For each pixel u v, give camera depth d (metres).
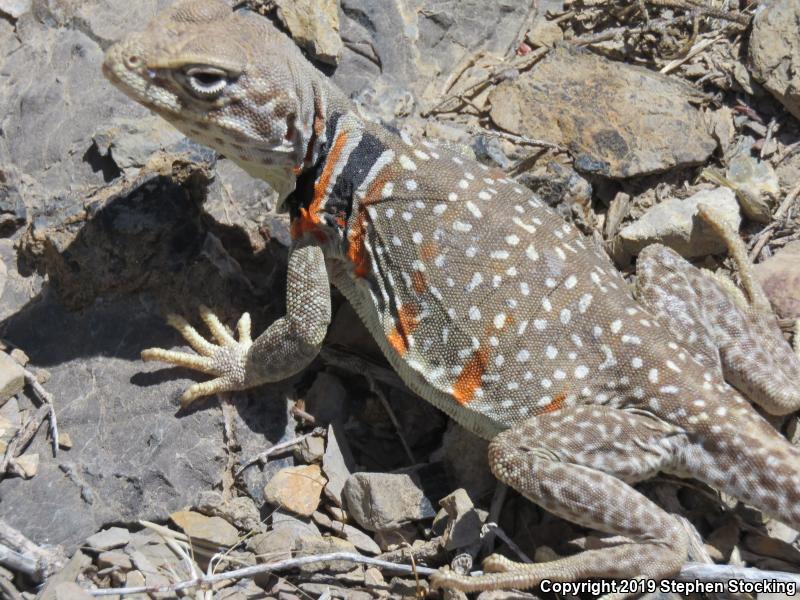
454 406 6.00
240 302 6.68
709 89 8.08
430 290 5.89
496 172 6.33
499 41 8.34
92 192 6.76
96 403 6.25
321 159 6.01
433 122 7.80
